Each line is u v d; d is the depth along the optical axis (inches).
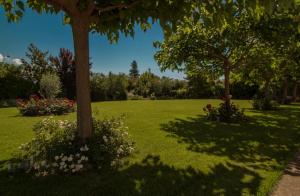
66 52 1013.2
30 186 164.7
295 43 355.6
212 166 208.1
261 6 160.7
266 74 607.2
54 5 199.0
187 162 216.5
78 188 161.9
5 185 166.2
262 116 553.6
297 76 846.5
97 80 1189.1
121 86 1268.5
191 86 1363.2
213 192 159.0
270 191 161.6
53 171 178.9
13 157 226.2
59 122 235.1
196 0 179.8
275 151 262.7
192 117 511.8
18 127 383.9
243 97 1244.5
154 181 174.1
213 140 306.0
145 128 374.6
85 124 202.1
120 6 195.0
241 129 385.4
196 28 389.4
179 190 161.3
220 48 417.7
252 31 370.3
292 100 1171.3
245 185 169.6
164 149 257.4
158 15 186.4
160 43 434.6
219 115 465.1
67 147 192.7
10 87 969.5
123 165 203.8
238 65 456.4
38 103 565.9
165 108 713.0
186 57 439.8
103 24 225.8
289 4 139.6
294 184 174.7
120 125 252.8
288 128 406.6
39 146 200.4
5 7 195.8
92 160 192.1
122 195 154.4
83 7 194.2
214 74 509.0
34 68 1082.1
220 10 169.3
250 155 244.8
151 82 1508.4
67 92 1004.6
